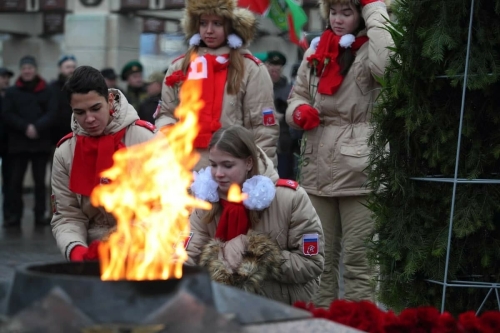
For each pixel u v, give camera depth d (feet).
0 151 48.80
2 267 34.81
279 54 38.73
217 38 25.00
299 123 24.59
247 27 25.07
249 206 17.92
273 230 18.29
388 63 17.85
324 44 24.50
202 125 24.57
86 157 19.06
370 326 13.38
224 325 10.35
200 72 24.81
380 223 17.40
